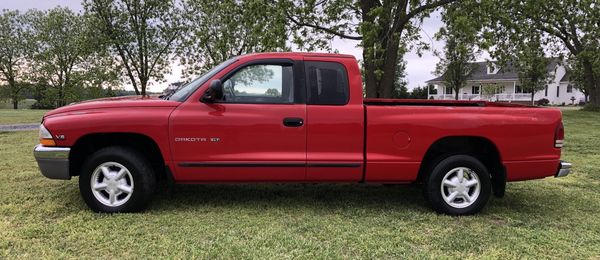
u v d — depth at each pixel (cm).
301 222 452
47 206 486
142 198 465
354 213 488
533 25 1917
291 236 410
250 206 505
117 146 469
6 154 848
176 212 475
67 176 453
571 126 1742
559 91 5656
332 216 474
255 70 473
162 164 503
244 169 460
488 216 489
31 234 401
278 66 475
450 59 3131
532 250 392
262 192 571
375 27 973
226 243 389
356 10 1189
